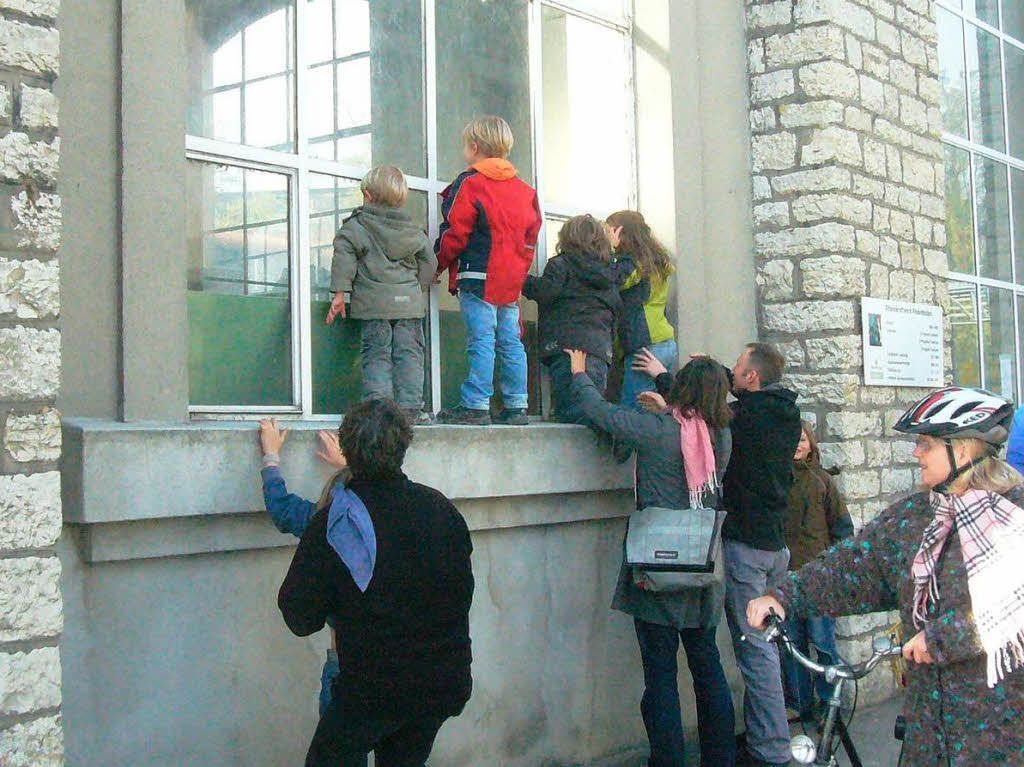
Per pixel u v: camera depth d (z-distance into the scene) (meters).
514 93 6.41
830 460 6.93
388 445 3.86
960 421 3.22
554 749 5.68
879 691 7.17
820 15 7.03
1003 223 9.91
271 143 5.22
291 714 4.61
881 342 7.23
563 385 5.92
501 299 5.58
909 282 7.62
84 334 4.15
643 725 6.16
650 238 6.41
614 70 6.93
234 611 4.44
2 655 3.37
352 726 3.70
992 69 9.91
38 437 3.47
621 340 6.27
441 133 6.02
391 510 3.81
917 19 7.93
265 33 5.23
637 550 5.29
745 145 7.22
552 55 6.63
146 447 4.05
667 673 5.34
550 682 5.69
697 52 7.07
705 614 5.29
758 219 7.17
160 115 4.35
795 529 6.45
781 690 5.73
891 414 7.35
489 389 5.62
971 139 9.54
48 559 3.48
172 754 4.23
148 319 4.29
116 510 3.96
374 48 5.71
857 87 7.26
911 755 3.23
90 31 4.20
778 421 5.75
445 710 3.83
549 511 5.67
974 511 3.19
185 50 4.89
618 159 6.93
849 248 7.05
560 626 5.76
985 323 9.56
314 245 5.35
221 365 4.93
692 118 6.98
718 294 7.10
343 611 3.74
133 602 4.15
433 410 5.76
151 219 4.31
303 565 3.75
